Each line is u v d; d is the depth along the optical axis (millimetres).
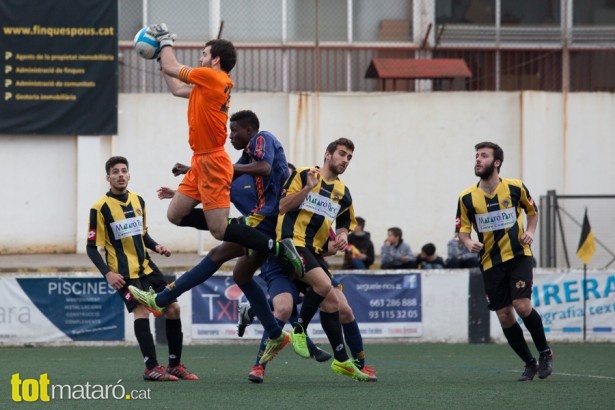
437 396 14297
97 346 25188
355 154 35188
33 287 25109
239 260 15133
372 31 36625
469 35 36688
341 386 15656
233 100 35312
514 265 16828
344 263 28578
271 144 15125
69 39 34281
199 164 13812
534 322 16766
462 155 35250
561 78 36625
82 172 34656
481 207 16797
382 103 35250
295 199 15039
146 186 34969
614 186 35594
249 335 25797
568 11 36500
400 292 26281
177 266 30172
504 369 19609
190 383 16219
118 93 34750
